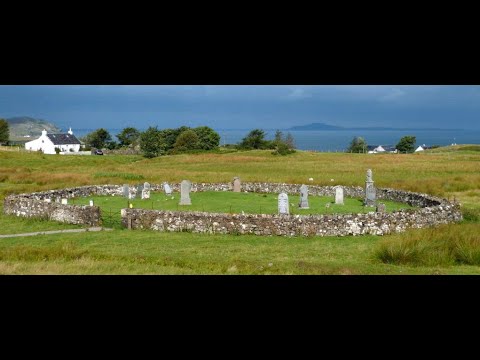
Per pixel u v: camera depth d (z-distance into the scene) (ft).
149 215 69.97
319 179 133.80
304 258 51.80
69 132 460.55
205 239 62.85
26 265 44.55
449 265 48.37
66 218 74.79
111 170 172.76
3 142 417.49
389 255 50.31
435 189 108.88
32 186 117.29
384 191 101.50
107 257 50.85
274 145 370.94
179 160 241.55
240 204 91.35
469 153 321.93
